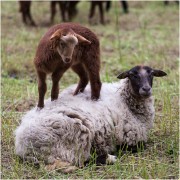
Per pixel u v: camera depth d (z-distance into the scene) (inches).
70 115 425.7
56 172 403.9
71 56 425.4
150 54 832.3
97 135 432.8
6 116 538.9
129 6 1348.4
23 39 922.1
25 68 749.3
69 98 458.9
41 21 1131.3
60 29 429.4
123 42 922.1
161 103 585.3
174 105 575.2
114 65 761.6
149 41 933.8
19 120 527.8
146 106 470.9
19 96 616.1
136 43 919.7
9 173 410.6
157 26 1090.7
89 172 405.7
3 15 1182.3
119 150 440.1
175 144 458.0
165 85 649.6
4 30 1008.2
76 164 417.4
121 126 452.1
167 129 506.6
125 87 470.9
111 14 1223.5
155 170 411.5
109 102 458.9
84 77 473.7
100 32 1007.6
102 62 776.3
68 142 417.1
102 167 418.3
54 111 430.0
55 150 413.7
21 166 417.1
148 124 475.8
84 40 434.9
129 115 461.7
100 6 1090.7
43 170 404.8
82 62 459.5
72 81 682.2
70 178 397.7
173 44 913.5
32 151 416.8
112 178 400.5
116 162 414.9
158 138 485.1
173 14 1242.0
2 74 713.6
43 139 411.2
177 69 738.8
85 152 424.2
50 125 415.2
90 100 457.7
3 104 579.5
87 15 1192.8
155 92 623.5
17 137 428.5
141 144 461.1
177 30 1055.0
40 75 449.4
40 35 938.1
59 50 426.9
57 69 447.2
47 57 438.6
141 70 459.8
